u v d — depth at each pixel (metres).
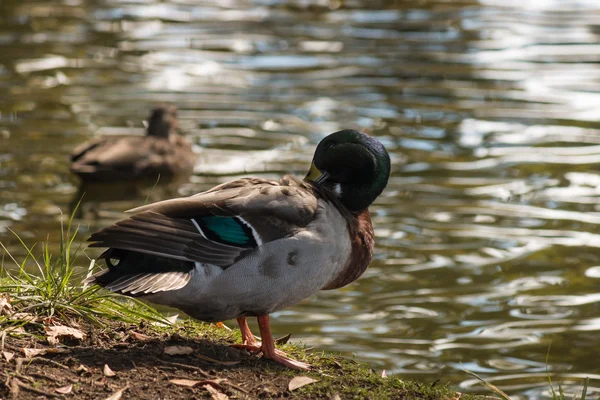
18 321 6.90
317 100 19.55
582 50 23.27
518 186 15.42
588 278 12.16
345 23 25.69
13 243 12.69
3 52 22.61
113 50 22.89
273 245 6.59
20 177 15.70
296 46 23.45
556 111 19.17
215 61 22.11
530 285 11.97
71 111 18.75
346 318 11.09
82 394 6.04
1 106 18.88
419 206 14.59
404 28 25.27
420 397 6.71
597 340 10.53
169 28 24.98
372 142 7.51
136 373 6.43
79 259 11.88
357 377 6.92
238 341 7.52
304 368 6.96
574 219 14.12
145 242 6.29
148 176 15.90
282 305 6.80
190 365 6.68
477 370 9.83
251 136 17.55
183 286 6.29
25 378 6.10
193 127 17.98
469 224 13.91
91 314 7.29
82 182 15.71
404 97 19.81
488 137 17.72
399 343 10.41
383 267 12.52
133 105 19.19
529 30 25.08
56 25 25.25
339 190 7.46
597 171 16.09
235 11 26.97
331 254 6.86
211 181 15.76
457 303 11.48
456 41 24.06
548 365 9.95
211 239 6.48
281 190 6.80
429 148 17.09
